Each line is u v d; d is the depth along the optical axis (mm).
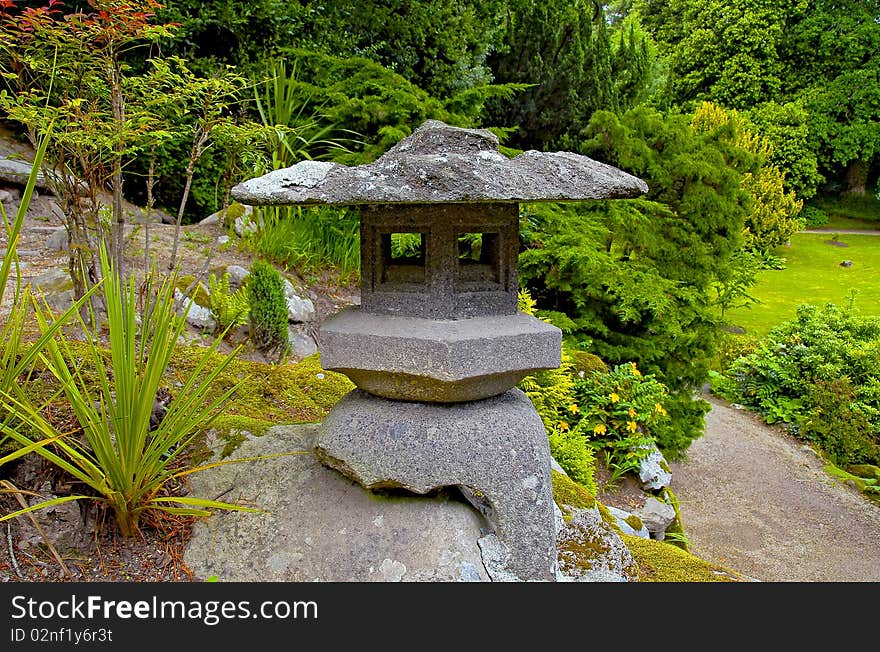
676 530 3836
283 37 5230
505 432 1793
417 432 1752
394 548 1741
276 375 2791
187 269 3588
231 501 1896
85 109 2123
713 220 4977
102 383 1575
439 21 5832
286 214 4453
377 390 1821
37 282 2988
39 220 4523
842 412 5672
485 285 1805
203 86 2064
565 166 1674
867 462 5523
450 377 1604
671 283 4613
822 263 11633
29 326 2445
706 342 5105
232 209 4609
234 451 2057
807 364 6316
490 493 1749
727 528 4418
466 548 1744
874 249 12617
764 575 3850
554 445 3439
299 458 2033
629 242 5078
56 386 1961
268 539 1798
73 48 1987
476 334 1646
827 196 16562
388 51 5754
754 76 14773
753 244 10719
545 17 6359
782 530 4410
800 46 14820
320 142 4797
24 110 1821
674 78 15922
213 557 1755
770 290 10062
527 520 1774
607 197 1637
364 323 1768
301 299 3906
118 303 1587
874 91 14008
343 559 1739
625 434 4109
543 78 6395
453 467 1729
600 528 2234
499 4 6648
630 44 8031
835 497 4926
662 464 4203
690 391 5266
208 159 5145
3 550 1624
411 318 1744
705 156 5043
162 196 5461
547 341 1749
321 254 4465
